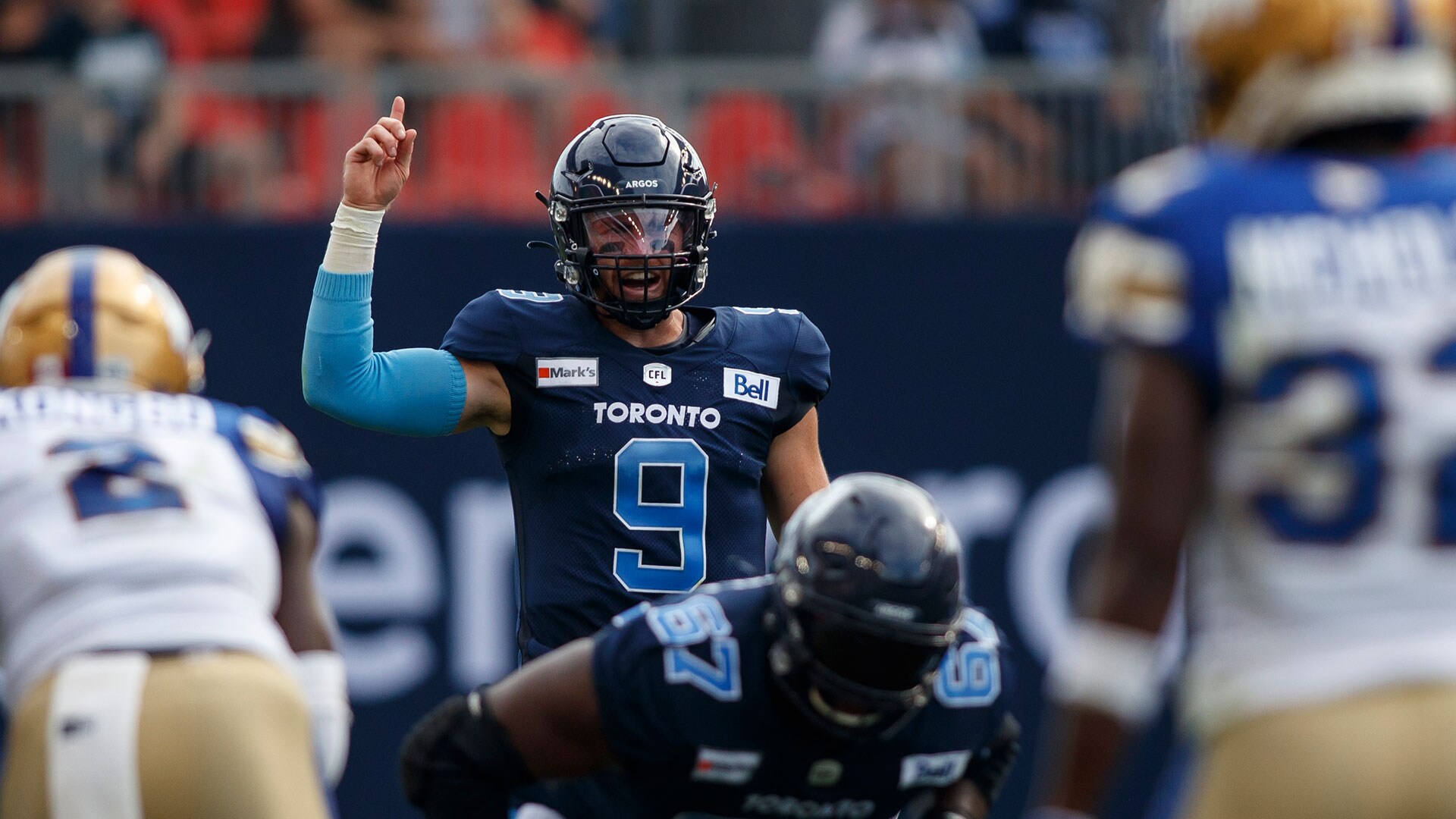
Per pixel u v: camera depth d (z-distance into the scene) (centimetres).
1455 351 779
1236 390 783
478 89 2298
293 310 2127
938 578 943
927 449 2197
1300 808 767
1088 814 803
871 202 2356
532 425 1183
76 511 1016
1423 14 815
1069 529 2208
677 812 1020
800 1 2625
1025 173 2370
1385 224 789
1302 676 776
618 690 966
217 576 1018
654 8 2642
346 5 2548
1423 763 760
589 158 1183
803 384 1226
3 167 2242
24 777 977
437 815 1018
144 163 2262
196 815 963
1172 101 877
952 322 2209
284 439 1118
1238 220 787
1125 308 790
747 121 2348
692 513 1173
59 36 2436
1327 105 808
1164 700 2108
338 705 1084
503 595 2122
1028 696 2191
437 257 2130
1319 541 776
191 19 2488
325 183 2288
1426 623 773
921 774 1025
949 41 2439
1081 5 2523
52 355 1091
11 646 1014
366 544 2111
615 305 1179
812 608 935
